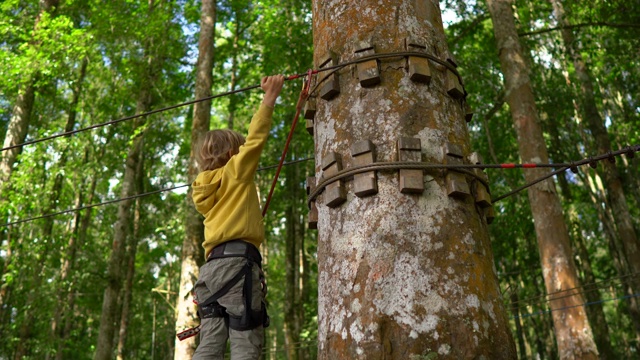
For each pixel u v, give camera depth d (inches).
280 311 1300.4
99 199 886.4
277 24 688.4
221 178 103.8
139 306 984.9
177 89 799.1
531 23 647.8
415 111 90.1
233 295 96.1
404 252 80.6
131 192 665.6
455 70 99.0
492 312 80.4
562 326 369.7
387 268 80.0
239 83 846.5
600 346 701.3
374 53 93.7
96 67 746.2
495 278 85.9
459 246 82.4
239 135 113.0
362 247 82.7
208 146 111.0
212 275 97.8
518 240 822.5
